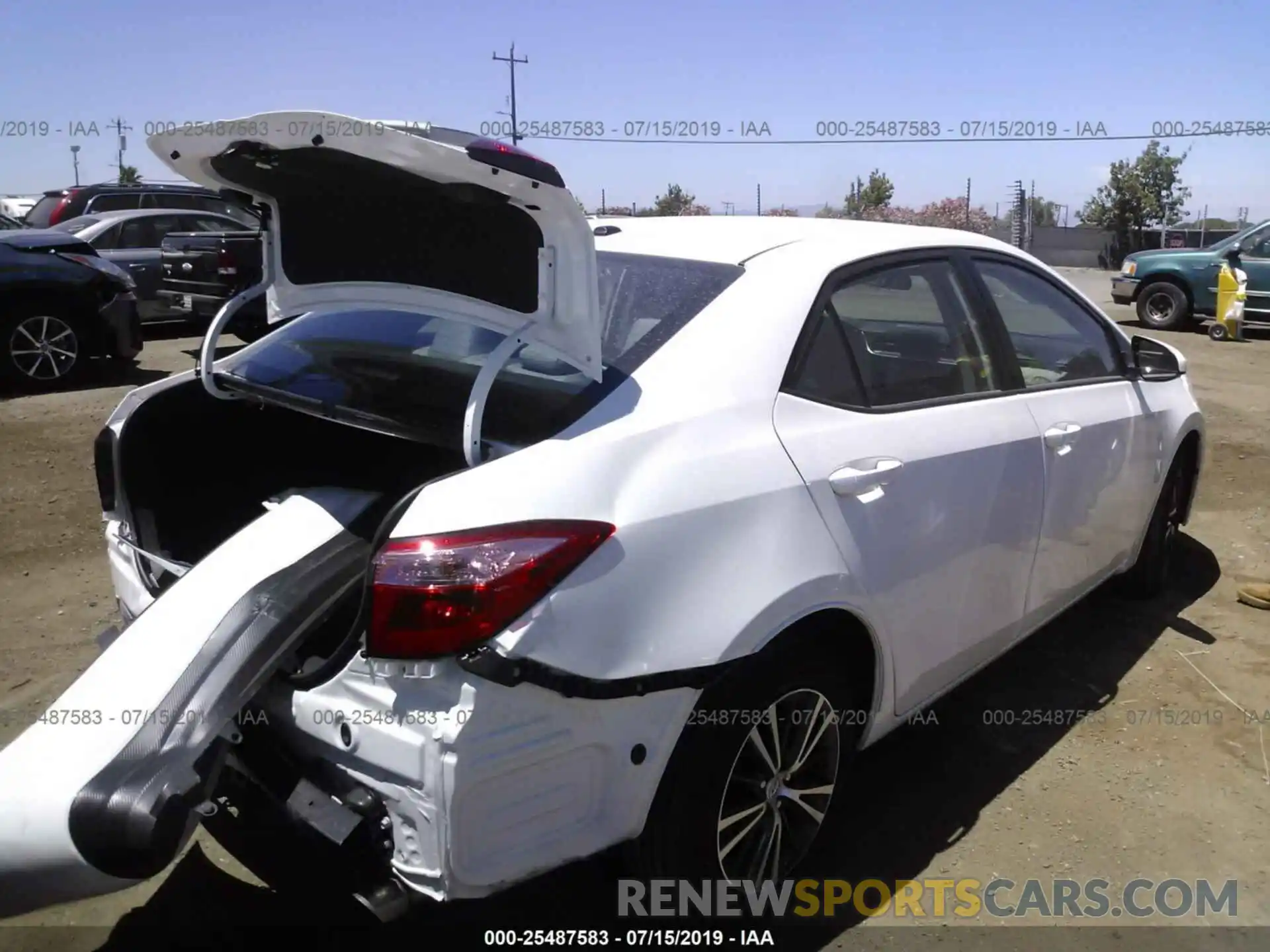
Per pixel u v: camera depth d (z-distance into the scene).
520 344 2.27
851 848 3.03
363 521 2.43
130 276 10.12
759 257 2.85
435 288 2.33
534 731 2.02
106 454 2.91
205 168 2.29
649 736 2.20
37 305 8.99
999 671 4.13
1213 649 4.34
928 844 3.06
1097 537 3.92
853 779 3.37
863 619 2.66
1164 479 4.41
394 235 2.33
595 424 2.29
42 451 6.80
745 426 2.47
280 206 2.50
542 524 2.04
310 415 2.85
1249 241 14.49
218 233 11.41
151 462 2.94
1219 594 4.92
